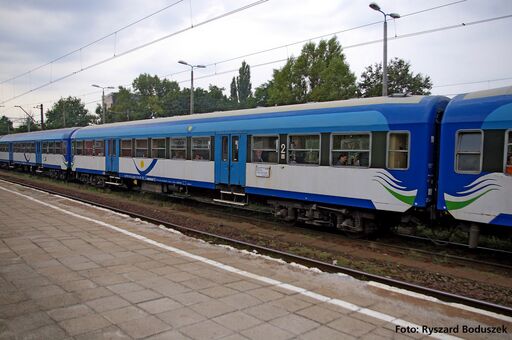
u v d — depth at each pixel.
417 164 8.86
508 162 7.65
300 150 11.18
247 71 77.69
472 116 8.10
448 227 9.41
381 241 10.38
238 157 12.98
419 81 35.69
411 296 5.80
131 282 5.87
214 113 14.45
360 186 9.81
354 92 28.09
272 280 6.26
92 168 21.77
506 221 7.67
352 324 4.68
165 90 70.69
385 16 18.03
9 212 12.12
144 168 17.50
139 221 11.46
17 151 34.38
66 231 9.47
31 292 5.33
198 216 13.80
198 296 5.39
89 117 90.88
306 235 10.95
